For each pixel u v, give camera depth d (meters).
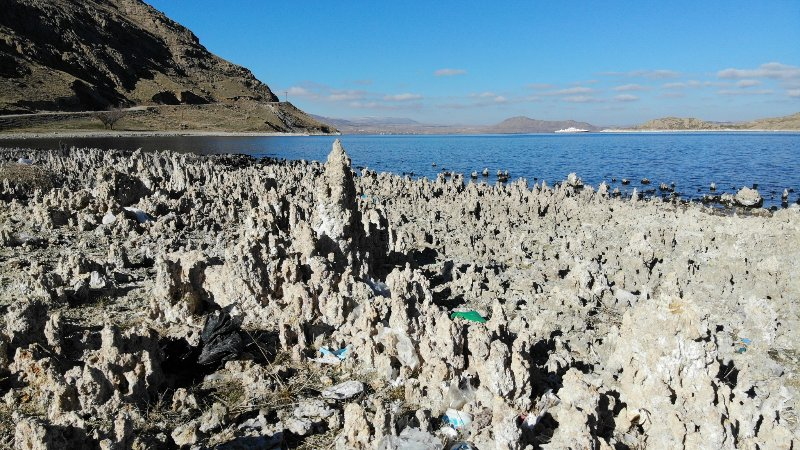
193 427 10.76
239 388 12.75
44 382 12.48
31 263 20.19
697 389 11.91
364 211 24.89
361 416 10.45
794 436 11.12
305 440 11.02
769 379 14.70
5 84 165.75
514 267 25.12
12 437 10.62
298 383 13.07
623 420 11.69
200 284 17.06
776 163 98.44
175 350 13.66
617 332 15.58
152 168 45.88
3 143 106.31
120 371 12.20
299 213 25.36
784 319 18.56
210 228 28.83
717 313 19.08
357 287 17.42
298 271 17.47
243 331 14.88
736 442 10.84
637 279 22.31
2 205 30.48
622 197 54.75
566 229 33.03
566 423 10.58
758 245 27.08
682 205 47.41
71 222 27.30
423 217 35.66
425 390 12.70
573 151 148.88
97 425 11.05
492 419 11.19
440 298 20.44
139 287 19.20
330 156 20.80
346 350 14.64
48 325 13.72
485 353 12.95
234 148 134.12
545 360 15.23
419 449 10.14
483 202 39.03
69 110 173.12
